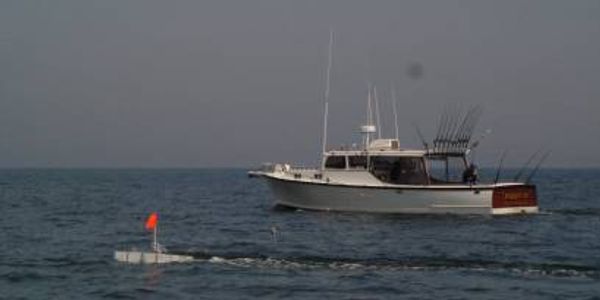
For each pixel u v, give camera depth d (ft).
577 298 104.68
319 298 104.17
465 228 187.93
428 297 105.19
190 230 192.75
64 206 290.35
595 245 161.38
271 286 110.93
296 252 146.20
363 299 103.86
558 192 437.99
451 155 212.23
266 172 227.61
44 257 137.69
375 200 209.97
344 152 214.90
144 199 349.41
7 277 117.50
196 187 520.83
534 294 107.04
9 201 322.14
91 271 121.90
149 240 168.96
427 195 206.59
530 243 163.53
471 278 118.11
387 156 212.43
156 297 104.68
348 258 136.77
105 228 198.18
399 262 132.46
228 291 107.96
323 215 213.25
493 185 207.21
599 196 387.14
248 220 218.79
